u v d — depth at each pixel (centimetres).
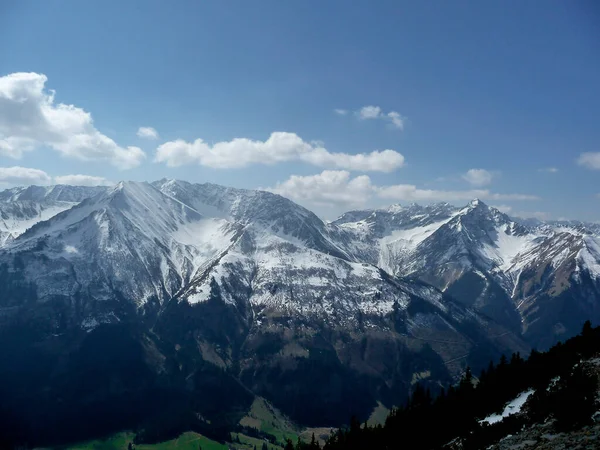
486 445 9525
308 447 16312
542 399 9981
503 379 13612
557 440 7975
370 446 14025
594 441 7375
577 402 8669
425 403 15188
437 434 12706
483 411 12875
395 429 14138
